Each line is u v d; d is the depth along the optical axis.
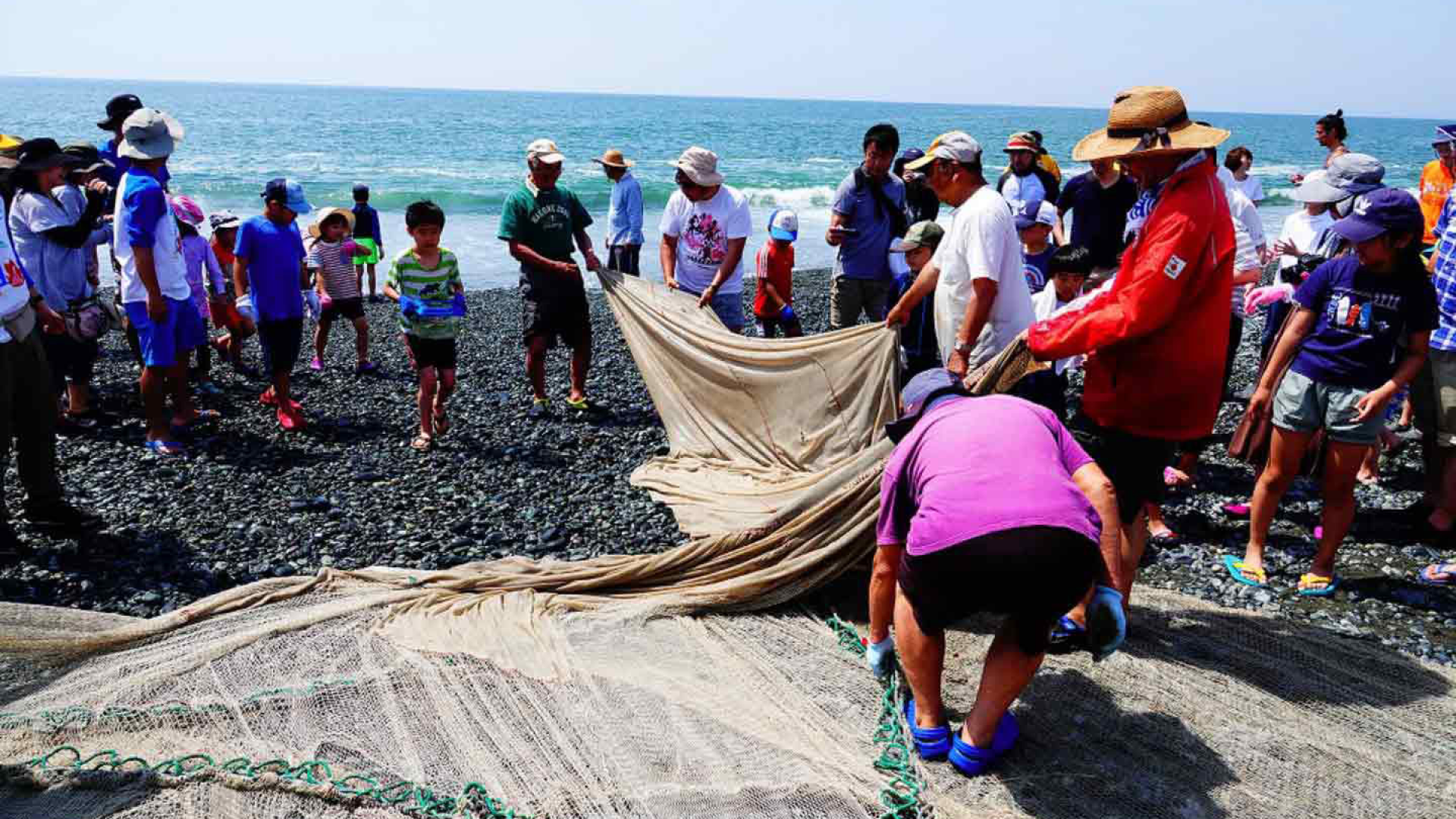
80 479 7.42
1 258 5.71
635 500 7.45
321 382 11.07
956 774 4.02
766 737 4.16
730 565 5.51
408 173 45.38
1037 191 9.55
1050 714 4.41
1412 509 7.14
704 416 7.87
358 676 4.52
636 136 90.38
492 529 6.89
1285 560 6.53
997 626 5.18
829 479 5.54
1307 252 8.45
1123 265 4.77
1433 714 4.52
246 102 179.25
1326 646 5.12
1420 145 133.62
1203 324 4.72
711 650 4.94
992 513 3.48
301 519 6.91
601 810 3.68
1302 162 84.50
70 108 127.56
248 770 3.83
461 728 4.17
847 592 5.58
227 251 10.71
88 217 8.23
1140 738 4.26
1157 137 4.45
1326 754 4.18
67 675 4.56
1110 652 3.85
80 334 8.40
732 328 9.05
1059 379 5.80
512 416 9.77
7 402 5.75
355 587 5.50
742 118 159.25
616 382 11.60
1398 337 5.48
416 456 8.40
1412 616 5.80
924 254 7.26
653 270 23.14
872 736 4.26
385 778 3.84
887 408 6.78
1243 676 4.81
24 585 5.65
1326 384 5.63
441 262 8.27
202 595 5.71
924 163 5.79
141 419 9.12
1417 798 3.92
